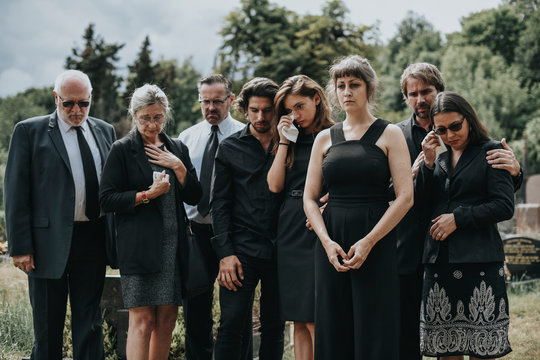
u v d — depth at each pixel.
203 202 4.18
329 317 2.90
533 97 39.88
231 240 3.60
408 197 2.83
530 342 5.18
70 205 3.62
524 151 32.16
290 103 3.41
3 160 23.61
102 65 44.25
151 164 3.51
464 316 3.15
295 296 3.31
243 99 3.64
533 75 44.75
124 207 3.34
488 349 3.08
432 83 3.48
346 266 2.77
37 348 3.65
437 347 3.21
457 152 3.28
